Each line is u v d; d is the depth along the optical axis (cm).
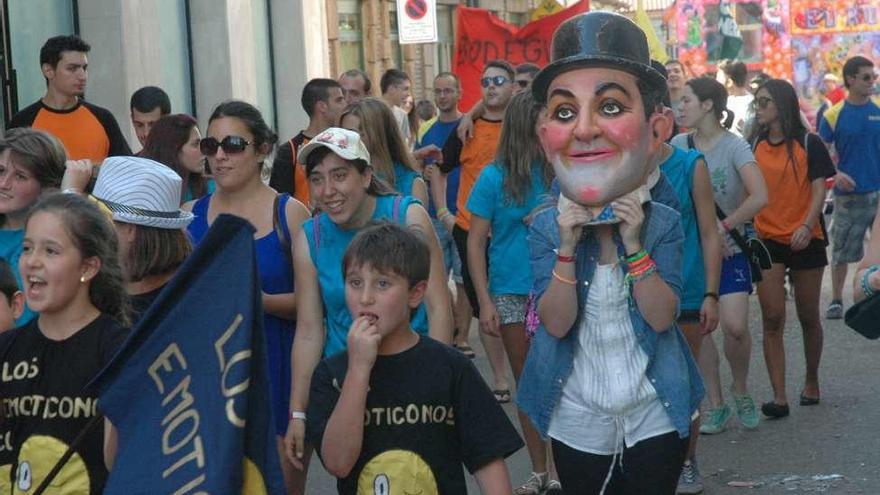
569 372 507
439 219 1006
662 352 504
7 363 430
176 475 378
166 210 505
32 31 1338
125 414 389
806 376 930
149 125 904
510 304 733
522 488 737
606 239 505
